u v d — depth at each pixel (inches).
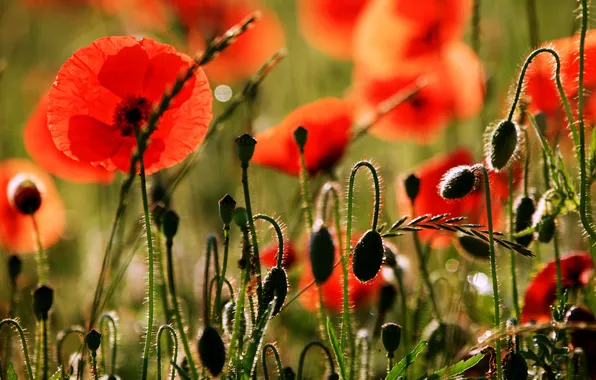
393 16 289.4
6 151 374.9
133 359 201.2
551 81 199.2
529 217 159.8
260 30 380.8
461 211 201.6
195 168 304.8
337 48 387.5
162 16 348.5
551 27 367.9
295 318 217.9
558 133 180.7
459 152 204.2
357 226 283.4
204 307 146.2
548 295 162.2
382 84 289.6
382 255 138.3
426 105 290.8
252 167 280.5
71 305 252.8
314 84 396.2
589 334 143.2
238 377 133.4
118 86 151.3
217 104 346.6
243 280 135.3
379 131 297.6
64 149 152.0
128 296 235.6
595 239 146.9
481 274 187.9
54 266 292.4
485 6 421.4
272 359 194.7
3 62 258.7
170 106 151.3
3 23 464.8
